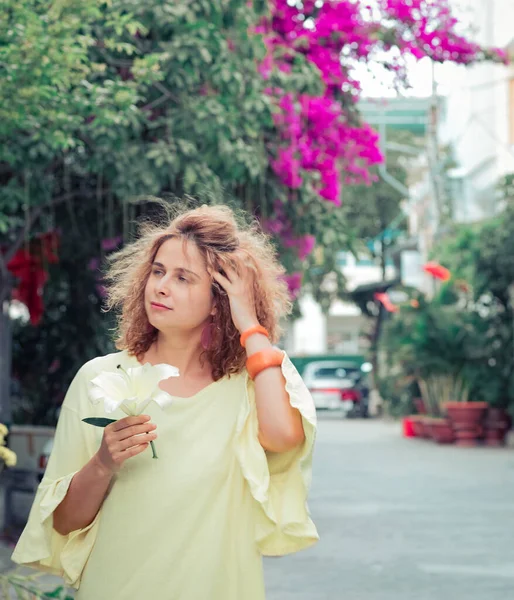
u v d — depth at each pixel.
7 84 7.44
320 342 67.81
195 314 3.10
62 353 14.72
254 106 10.09
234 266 3.12
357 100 12.80
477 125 35.66
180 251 3.10
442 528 11.46
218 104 9.86
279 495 3.08
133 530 2.96
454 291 27.06
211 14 9.91
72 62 7.69
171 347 3.16
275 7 12.35
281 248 11.99
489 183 33.88
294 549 3.06
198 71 9.96
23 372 15.02
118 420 2.87
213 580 2.96
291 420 3.01
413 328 26.48
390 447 24.16
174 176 10.19
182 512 2.97
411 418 27.52
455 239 26.66
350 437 27.92
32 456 10.44
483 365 25.44
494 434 24.95
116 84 8.59
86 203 12.66
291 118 11.56
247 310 3.11
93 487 2.91
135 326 3.20
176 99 10.06
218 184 9.89
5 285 11.52
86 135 9.91
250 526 3.04
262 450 3.01
